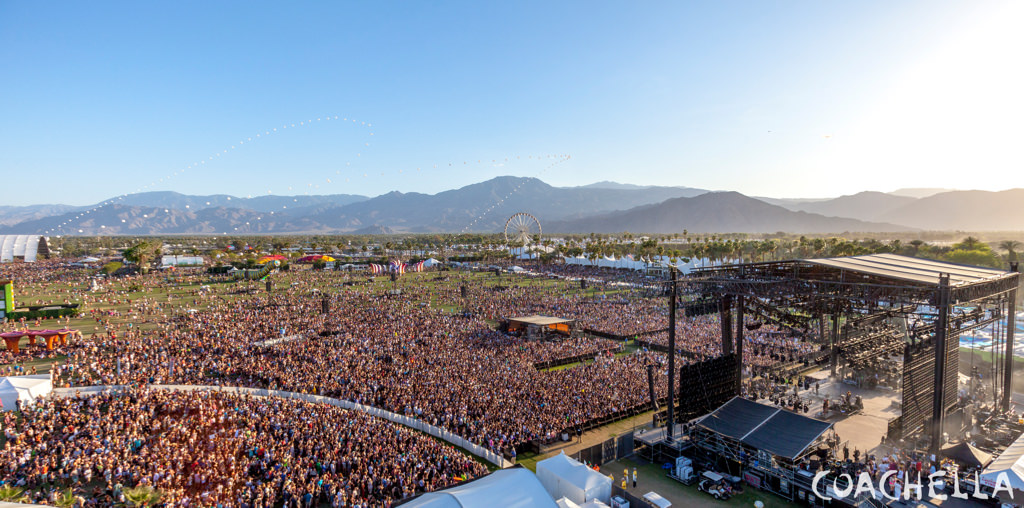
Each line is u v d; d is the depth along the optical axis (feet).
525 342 220.43
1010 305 142.72
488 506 74.84
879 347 157.48
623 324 260.62
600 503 88.17
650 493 100.94
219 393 137.90
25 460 93.45
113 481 91.76
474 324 253.65
